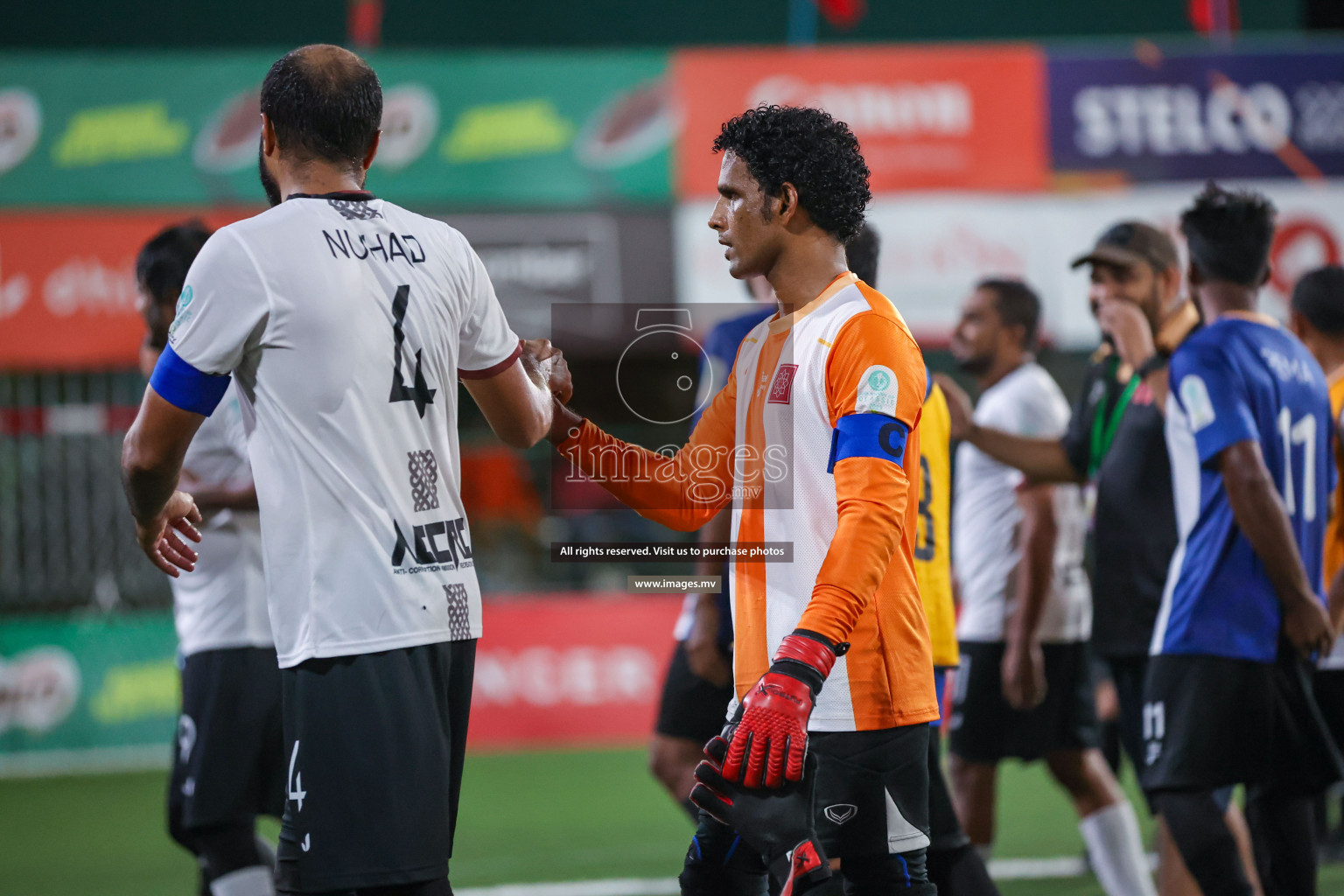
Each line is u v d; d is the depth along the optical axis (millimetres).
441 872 7402
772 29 35094
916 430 7883
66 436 28203
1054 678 13719
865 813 7781
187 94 27562
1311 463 10648
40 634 26891
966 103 28953
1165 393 12008
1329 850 16578
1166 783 10156
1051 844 17859
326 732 7227
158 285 10922
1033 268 29078
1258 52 29109
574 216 28391
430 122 28156
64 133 27094
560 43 34719
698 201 28781
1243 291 10758
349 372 7305
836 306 7746
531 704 27672
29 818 20922
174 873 17109
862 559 7148
